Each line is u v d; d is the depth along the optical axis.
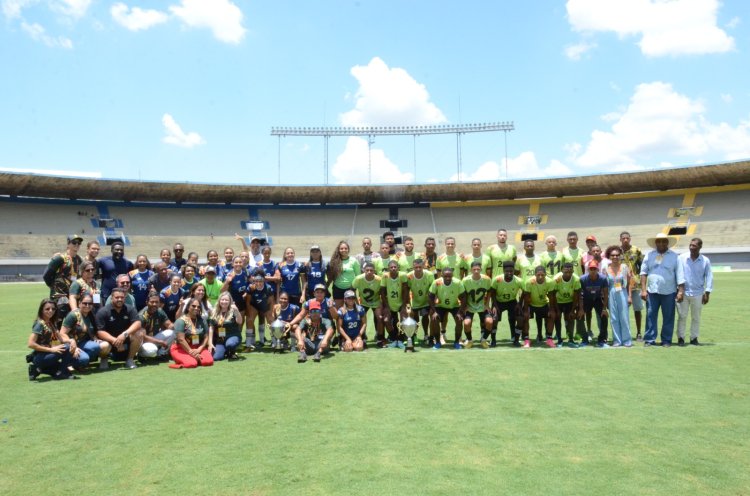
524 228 45.28
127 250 41.62
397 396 5.77
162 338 8.39
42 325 7.07
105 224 43.16
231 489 3.48
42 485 3.61
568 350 8.73
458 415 5.03
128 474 3.76
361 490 3.42
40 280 37.25
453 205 48.22
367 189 45.19
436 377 6.72
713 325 11.19
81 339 7.66
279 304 9.45
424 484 3.50
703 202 42.34
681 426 4.64
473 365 7.49
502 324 12.41
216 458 4.03
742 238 38.50
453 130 50.69
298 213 48.19
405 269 10.24
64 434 4.67
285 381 6.67
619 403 5.36
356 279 9.59
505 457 3.96
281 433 4.58
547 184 43.34
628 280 9.59
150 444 4.37
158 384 6.65
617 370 6.96
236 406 5.48
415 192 45.53
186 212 46.22
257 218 47.31
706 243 39.34
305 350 8.43
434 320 9.31
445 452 4.07
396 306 9.61
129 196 42.84
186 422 4.95
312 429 4.68
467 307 9.31
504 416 4.98
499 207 47.56
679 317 8.91
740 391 5.79
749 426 4.62
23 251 38.78
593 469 3.72
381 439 4.39
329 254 44.59
